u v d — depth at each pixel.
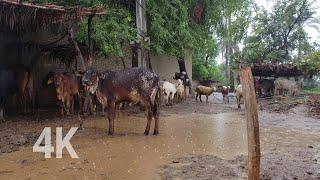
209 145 9.20
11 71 13.33
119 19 15.52
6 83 13.18
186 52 22.30
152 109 10.54
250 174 4.82
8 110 14.99
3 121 12.33
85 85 10.47
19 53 15.24
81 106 13.95
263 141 9.82
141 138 10.02
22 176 6.61
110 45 14.34
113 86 10.38
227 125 12.53
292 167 7.17
